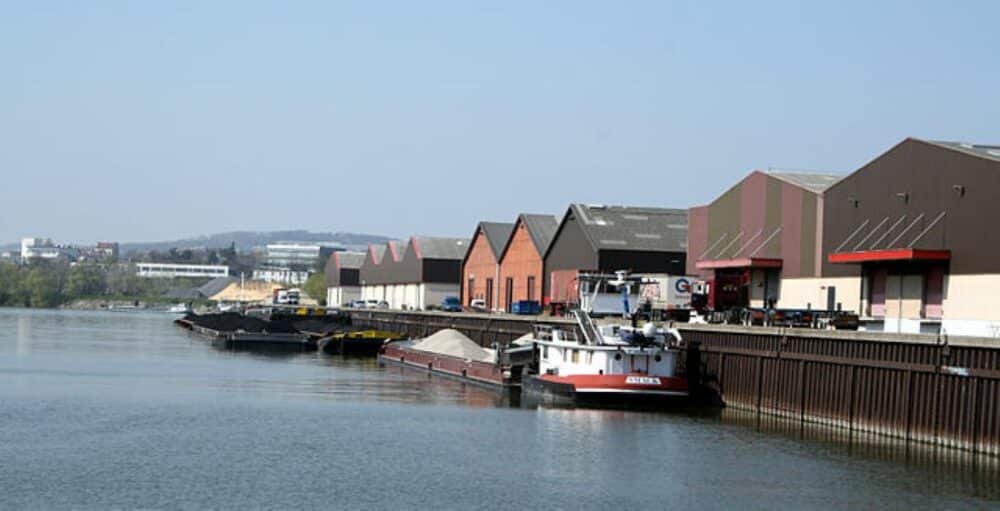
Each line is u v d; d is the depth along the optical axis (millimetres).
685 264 107938
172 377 84812
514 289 129750
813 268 75688
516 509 41031
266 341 129250
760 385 61656
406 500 42219
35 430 55906
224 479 45188
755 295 82188
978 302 59438
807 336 57188
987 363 45844
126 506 40656
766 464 48375
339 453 50969
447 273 165375
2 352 110375
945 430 47781
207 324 154875
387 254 188250
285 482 44875
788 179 80125
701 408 65000
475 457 50312
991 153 65188
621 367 65938
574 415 62688
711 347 66375
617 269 106312
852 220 70812
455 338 96938
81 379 81562
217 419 60688
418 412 64500
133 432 55812
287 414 63062
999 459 44844
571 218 114125
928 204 63625
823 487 44250
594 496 43094
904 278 65562
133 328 183500
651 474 46812
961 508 41094
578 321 71250
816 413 56656
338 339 120312
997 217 58281
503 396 73375
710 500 42531
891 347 51344
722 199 89000
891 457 49094
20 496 41875
